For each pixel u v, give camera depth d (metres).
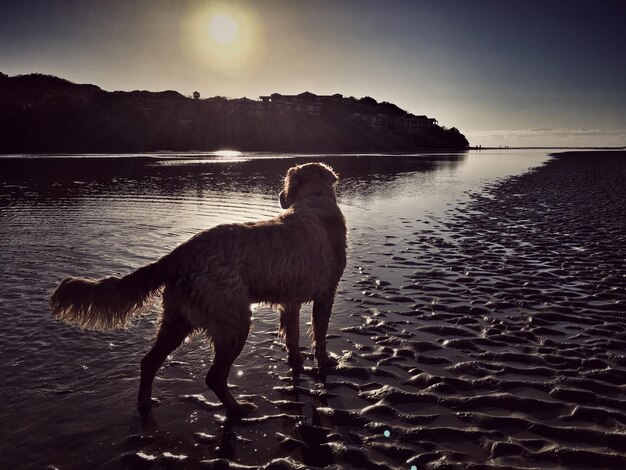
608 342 1.86
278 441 1.27
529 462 1.17
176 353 1.78
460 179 9.82
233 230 1.51
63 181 7.81
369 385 1.57
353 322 2.09
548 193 6.91
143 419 1.36
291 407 1.44
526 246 3.46
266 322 2.12
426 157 26.14
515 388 1.53
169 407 1.42
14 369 1.62
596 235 3.82
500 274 2.77
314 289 1.67
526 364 1.69
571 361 1.70
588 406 1.42
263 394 1.52
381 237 3.80
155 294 1.52
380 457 1.20
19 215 4.44
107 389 1.52
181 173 9.80
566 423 1.34
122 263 2.84
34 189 6.60
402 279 2.69
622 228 4.09
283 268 1.54
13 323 1.99
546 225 4.30
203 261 1.43
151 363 1.45
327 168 2.02
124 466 1.16
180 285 1.43
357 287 2.55
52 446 1.23
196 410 1.42
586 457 1.19
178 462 1.18
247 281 1.48
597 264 2.95
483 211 5.17
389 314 2.18
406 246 3.48
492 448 1.23
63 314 1.47
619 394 1.48
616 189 7.34
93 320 1.49
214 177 8.88
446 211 5.18
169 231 3.77
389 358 1.75
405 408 1.43
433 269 2.88
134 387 1.54
